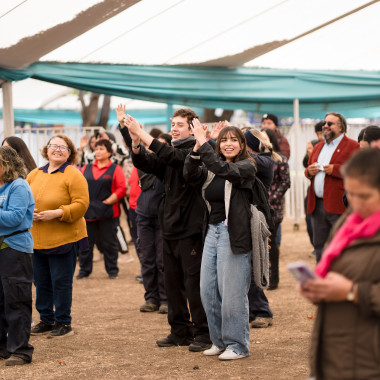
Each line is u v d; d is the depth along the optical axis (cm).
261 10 1073
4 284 528
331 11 1097
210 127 1393
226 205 511
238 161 524
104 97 2033
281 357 536
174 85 1248
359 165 255
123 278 966
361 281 260
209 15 1067
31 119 2067
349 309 265
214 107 1312
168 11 1034
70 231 622
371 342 261
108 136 1094
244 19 1090
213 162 493
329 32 1220
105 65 1188
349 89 1347
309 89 1338
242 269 517
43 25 958
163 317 714
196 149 506
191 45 1152
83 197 624
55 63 1144
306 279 252
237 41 1155
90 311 751
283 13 1093
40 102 1956
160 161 560
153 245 746
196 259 553
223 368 508
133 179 898
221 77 1280
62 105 2111
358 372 262
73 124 2377
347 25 1212
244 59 1235
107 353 569
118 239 1097
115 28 1052
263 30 1127
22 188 523
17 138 647
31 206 534
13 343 536
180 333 585
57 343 607
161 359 544
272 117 1008
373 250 262
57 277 625
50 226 616
